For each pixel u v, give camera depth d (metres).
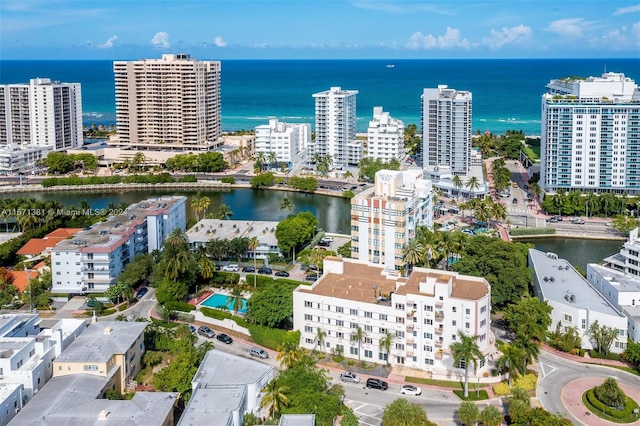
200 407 178.88
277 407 187.38
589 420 196.75
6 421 183.00
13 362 196.50
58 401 183.75
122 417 176.00
